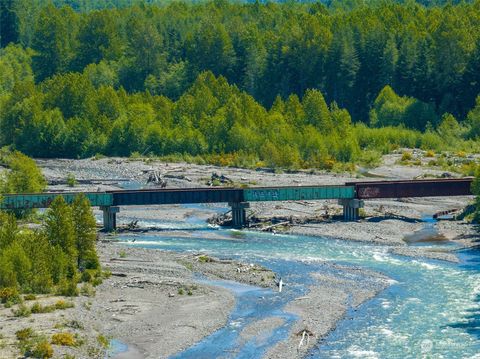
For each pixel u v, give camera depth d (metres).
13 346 80.94
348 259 123.94
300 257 125.38
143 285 107.00
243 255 126.81
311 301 101.00
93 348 82.88
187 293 103.94
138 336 87.88
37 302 96.12
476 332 89.56
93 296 101.06
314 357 82.81
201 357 82.69
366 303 100.56
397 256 125.75
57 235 110.56
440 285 108.19
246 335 88.81
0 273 100.12
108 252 127.06
